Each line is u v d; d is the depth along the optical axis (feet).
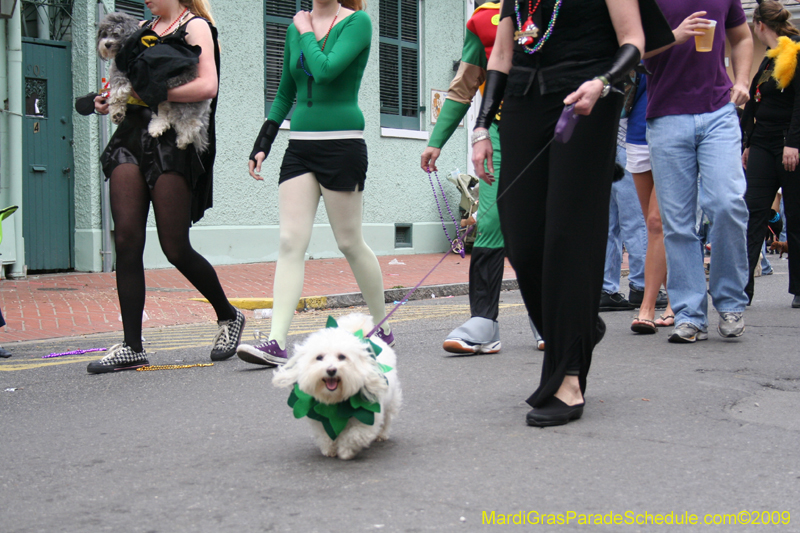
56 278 33.06
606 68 10.48
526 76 10.87
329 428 9.34
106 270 35.35
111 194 15.85
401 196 46.96
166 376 15.17
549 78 10.66
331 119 15.84
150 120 15.65
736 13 17.15
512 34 11.32
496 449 9.88
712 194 16.96
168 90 15.16
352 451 9.63
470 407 12.11
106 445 10.55
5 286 30.42
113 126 35.37
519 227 11.12
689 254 17.54
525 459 9.46
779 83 21.97
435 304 29.78
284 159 16.21
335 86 15.79
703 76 16.78
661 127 17.17
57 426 11.59
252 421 11.62
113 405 12.85
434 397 12.83
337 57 15.28
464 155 50.06
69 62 34.96
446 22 48.91
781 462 9.24
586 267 10.72
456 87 15.92
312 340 9.23
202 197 16.80
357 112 16.14
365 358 9.18
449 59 49.26
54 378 15.34
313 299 28.96
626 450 9.73
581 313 10.79
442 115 16.02
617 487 8.48
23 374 15.87
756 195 23.27
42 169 34.24
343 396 9.10
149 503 8.35
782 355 15.90
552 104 10.69
